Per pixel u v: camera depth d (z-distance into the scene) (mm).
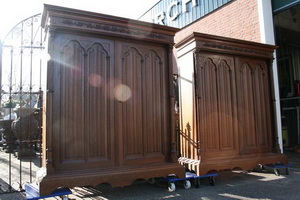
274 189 3492
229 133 4195
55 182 2779
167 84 3771
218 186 3717
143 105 3541
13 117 7523
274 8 5766
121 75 3408
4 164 5578
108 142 3234
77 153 3039
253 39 5938
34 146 7301
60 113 2975
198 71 4004
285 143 5730
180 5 8594
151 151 3535
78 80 3125
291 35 5961
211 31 7297
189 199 3082
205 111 4008
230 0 6652
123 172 3178
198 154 3840
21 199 3092
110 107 3291
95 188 3664
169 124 3703
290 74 5898
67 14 3025
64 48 3064
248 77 4559
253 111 4512
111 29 3324
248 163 4152
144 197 3191
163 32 3721
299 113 5887
